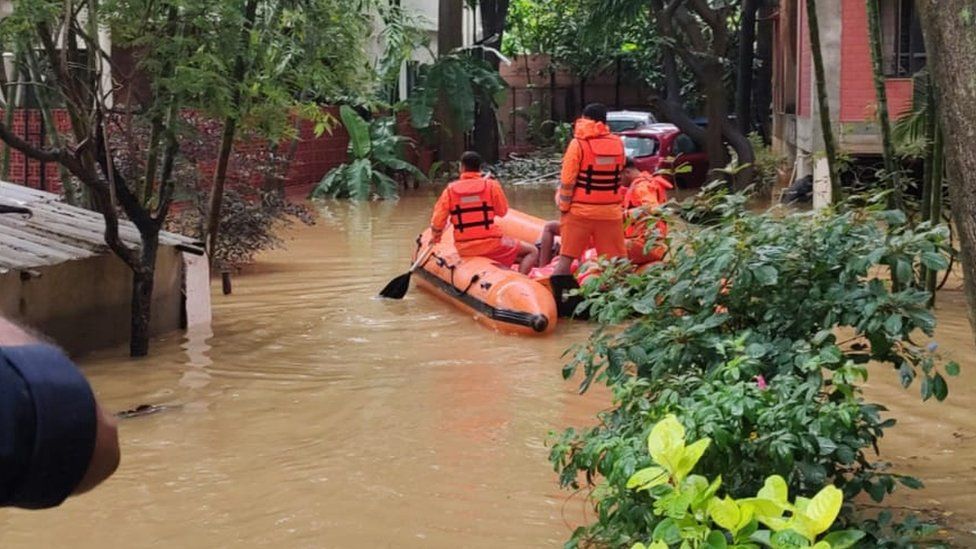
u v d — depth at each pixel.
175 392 8.45
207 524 5.81
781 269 4.99
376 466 6.66
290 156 19.00
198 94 9.52
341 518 5.86
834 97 15.19
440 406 7.98
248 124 10.25
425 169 27.94
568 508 5.92
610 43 31.34
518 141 34.66
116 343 10.12
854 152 15.18
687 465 3.09
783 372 4.71
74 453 1.32
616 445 4.38
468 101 26.08
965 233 3.44
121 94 12.20
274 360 9.51
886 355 4.91
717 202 5.73
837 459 4.55
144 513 5.97
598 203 10.88
